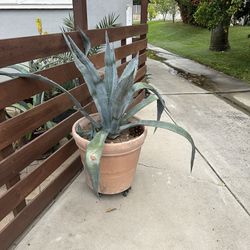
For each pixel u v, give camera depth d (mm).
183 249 1653
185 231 1775
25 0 4211
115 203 1998
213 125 3332
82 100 2268
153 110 3717
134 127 2094
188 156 2609
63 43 1884
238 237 1741
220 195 2100
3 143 1482
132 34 3297
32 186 1747
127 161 1878
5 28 4293
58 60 2680
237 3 5406
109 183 1952
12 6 4191
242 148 2797
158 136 2975
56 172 2428
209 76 5777
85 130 2041
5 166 1509
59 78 1917
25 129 1631
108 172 1883
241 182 2260
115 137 1964
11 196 1576
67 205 1975
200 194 2104
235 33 10672
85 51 2154
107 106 1812
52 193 1993
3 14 4215
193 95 4500
